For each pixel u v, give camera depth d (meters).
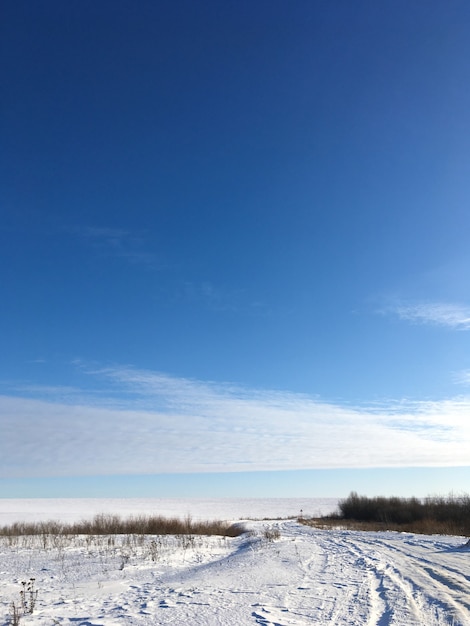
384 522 53.28
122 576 14.71
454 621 7.61
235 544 26.36
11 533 34.19
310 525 44.94
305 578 12.80
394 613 8.34
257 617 8.26
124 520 40.69
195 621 8.05
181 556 20.05
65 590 12.10
